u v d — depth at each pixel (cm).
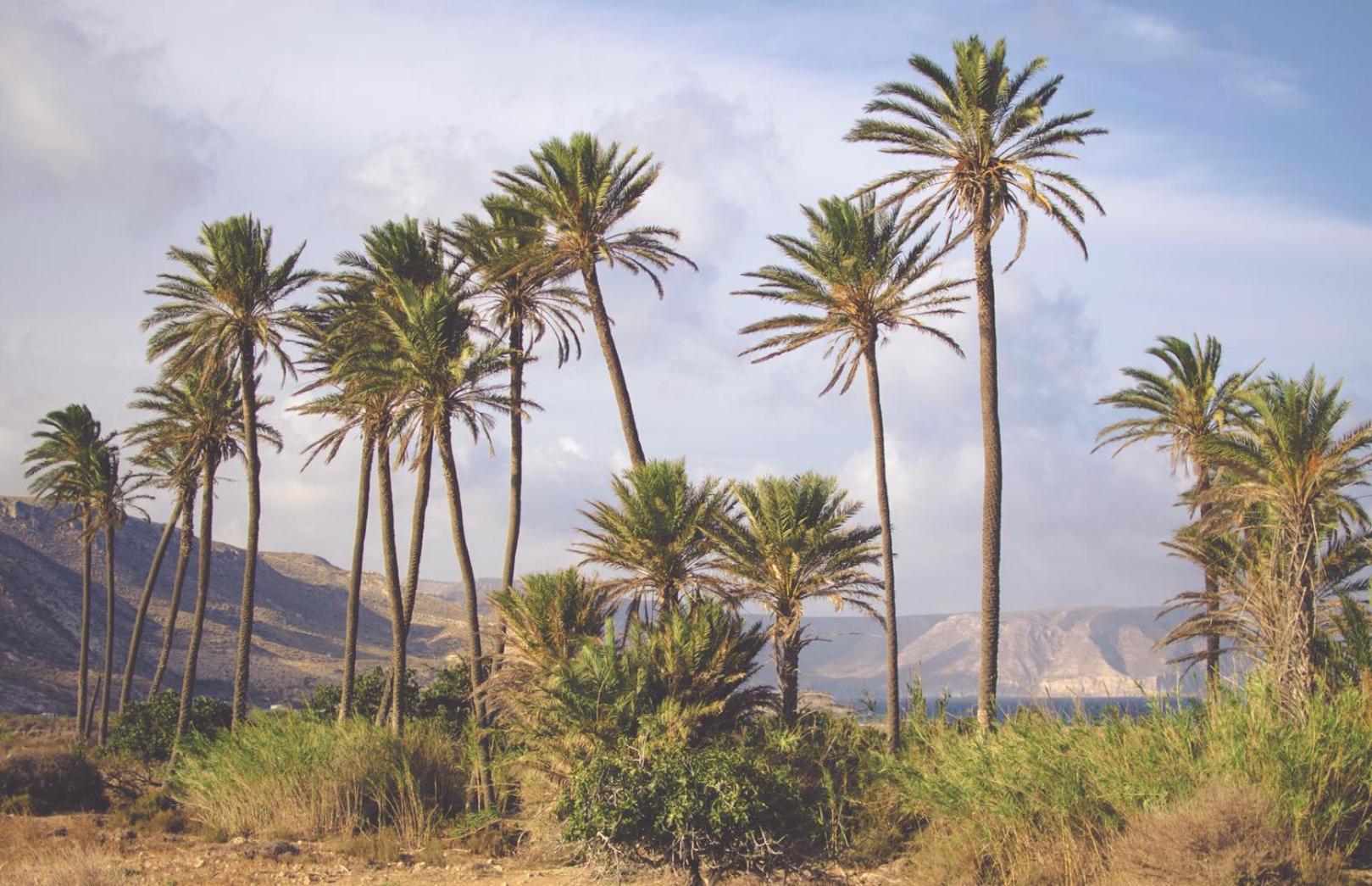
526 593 2345
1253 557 2370
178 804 2353
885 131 2550
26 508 14025
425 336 2577
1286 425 1845
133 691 9519
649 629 2100
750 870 1456
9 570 11362
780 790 1552
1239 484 1950
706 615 2050
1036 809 1430
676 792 1425
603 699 1842
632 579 2355
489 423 2636
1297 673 1581
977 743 1631
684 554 2373
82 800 2333
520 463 3159
